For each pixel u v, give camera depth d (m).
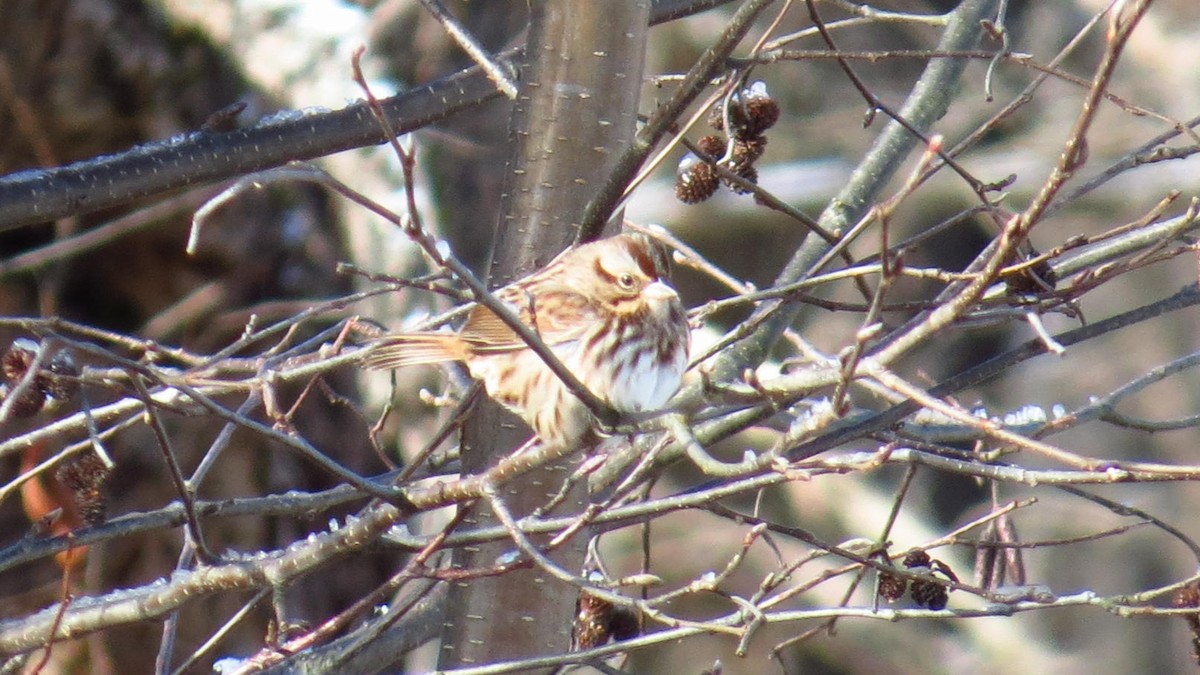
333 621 8.05
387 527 7.95
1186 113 25.62
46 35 15.73
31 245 16.80
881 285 6.28
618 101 9.97
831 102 26.69
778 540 25.58
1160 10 26.38
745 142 9.88
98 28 15.86
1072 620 26.34
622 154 9.75
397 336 9.18
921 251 25.72
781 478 8.11
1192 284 8.98
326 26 15.67
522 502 9.60
